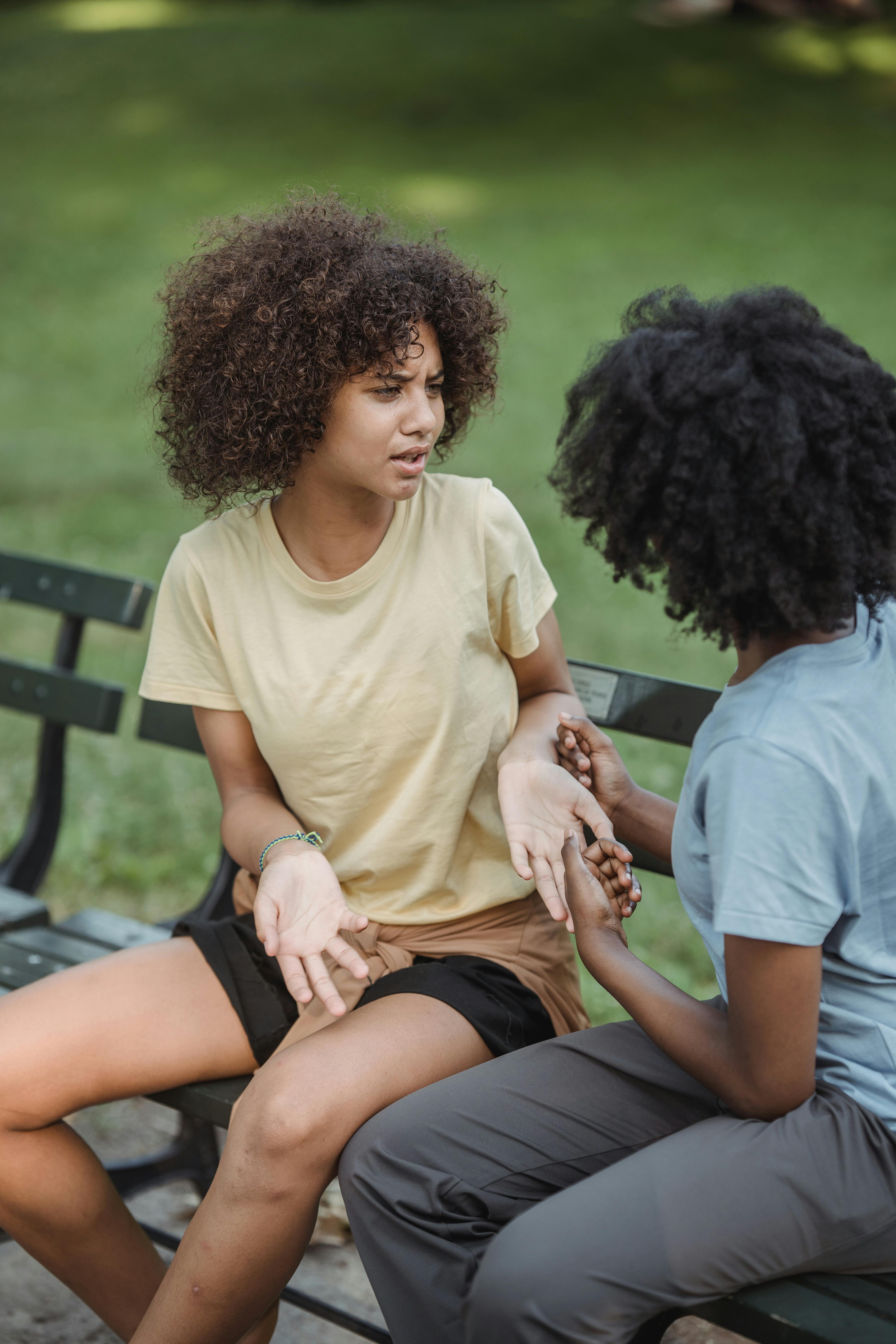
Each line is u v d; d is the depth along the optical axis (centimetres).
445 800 368
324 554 369
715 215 2611
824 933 271
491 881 379
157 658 388
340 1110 311
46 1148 348
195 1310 309
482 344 377
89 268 2439
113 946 457
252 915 392
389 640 363
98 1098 351
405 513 371
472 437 1584
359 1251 305
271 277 349
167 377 379
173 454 390
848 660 284
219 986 364
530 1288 266
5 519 1327
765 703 279
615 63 3775
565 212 2670
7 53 4206
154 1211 489
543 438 1578
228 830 384
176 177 3022
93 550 1231
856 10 4144
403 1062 325
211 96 3650
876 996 290
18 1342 426
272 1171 305
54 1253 355
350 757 367
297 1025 352
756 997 274
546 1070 321
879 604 292
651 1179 279
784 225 2527
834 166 2922
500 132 3291
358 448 348
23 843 543
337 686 363
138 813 755
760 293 295
